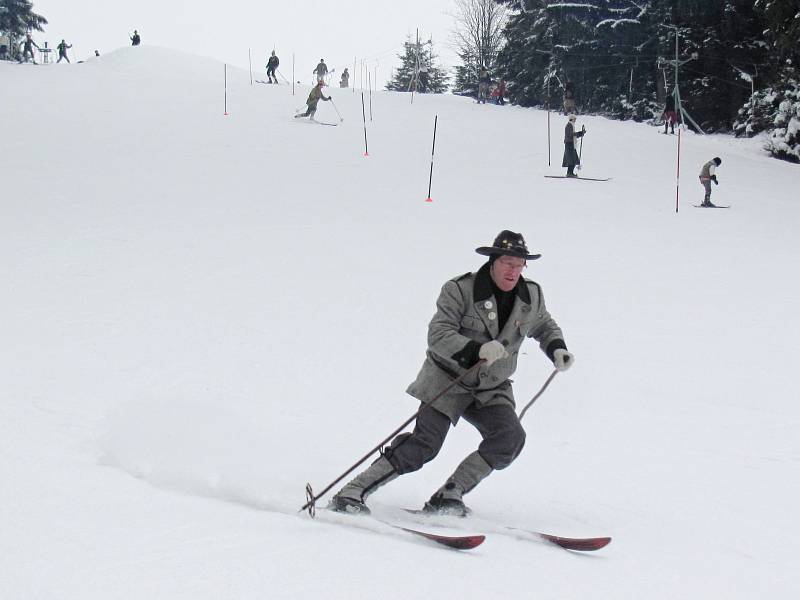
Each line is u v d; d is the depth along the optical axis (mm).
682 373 8523
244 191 18234
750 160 30344
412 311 10344
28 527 3547
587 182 22656
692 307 11297
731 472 5766
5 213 14969
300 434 5949
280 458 5227
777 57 35219
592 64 46000
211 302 10164
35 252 12281
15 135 23875
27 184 17734
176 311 9688
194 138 24891
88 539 3430
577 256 14086
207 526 3684
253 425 5996
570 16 45656
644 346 9445
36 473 4414
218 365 7832
